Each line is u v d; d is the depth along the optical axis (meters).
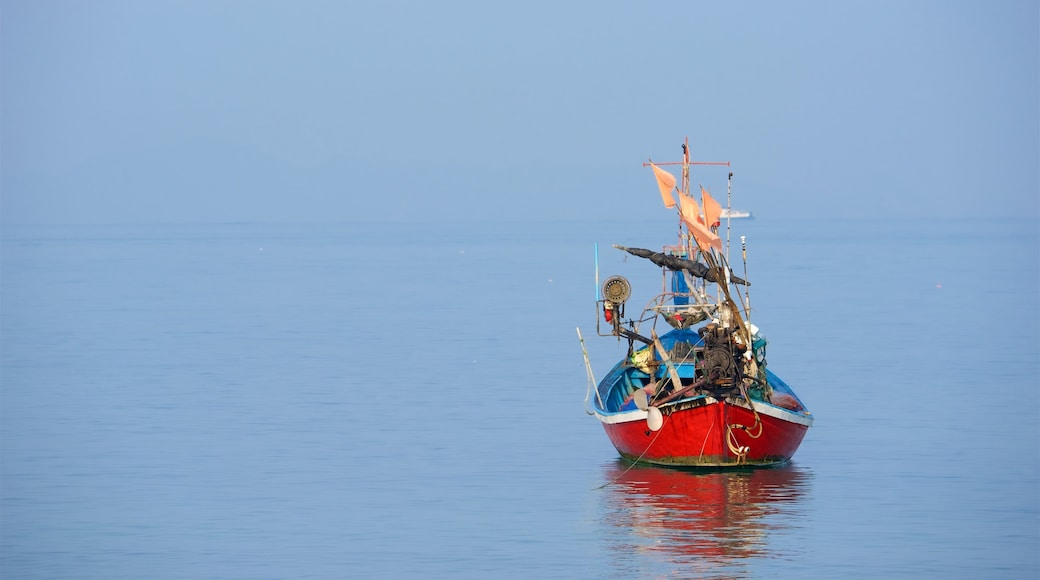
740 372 80.31
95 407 107.50
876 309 198.38
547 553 64.12
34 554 64.94
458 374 127.69
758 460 81.56
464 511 72.25
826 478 79.19
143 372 130.12
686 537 66.50
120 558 64.25
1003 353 141.00
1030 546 64.69
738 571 60.94
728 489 76.69
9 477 81.12
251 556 64.31
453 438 93.25
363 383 121.50
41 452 88.56
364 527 69.12
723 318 83.62
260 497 75.75
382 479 80.25
